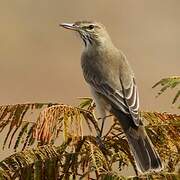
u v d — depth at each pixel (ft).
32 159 32.83
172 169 34.14
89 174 32.27
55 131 33.73
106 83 43.80
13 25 116.88
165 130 35.27
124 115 39.99
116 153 33.65
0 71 101.24
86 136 33.94
